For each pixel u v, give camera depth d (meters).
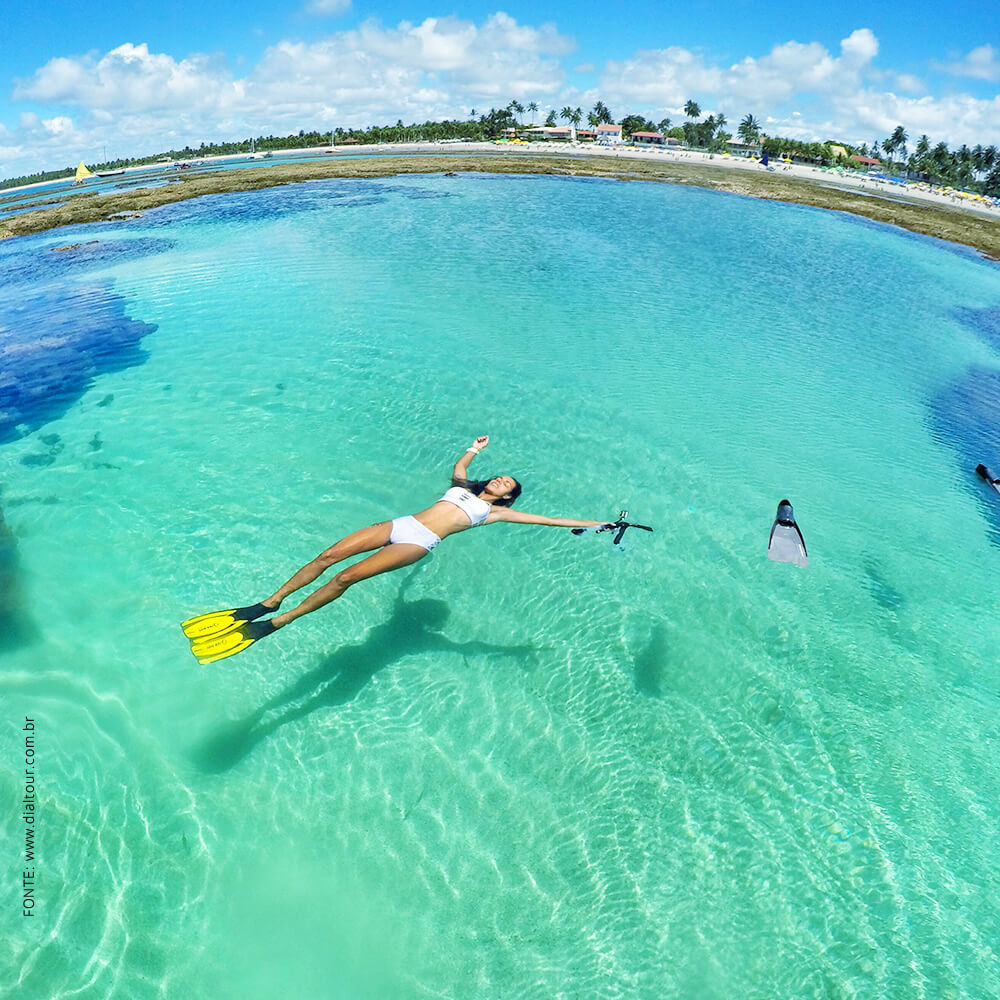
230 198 32.88
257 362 12.73
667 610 7.34
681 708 6.21
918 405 12.86
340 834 5.04
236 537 8.02
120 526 8.15
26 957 4.14
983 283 22.84
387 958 4.32
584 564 7.93
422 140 129.12
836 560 8.23
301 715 5.95
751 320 16.67
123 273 19.14
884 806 5.38
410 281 17.89
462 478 6.56
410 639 6.83
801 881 4.85
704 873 4.89
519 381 12.34
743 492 9.47
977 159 103.25
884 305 18.98
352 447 9.98
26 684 6.00
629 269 20.36
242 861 4.80
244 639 5.41
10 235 27.14
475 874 4.84
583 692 6.34
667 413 11.54
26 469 9.34
